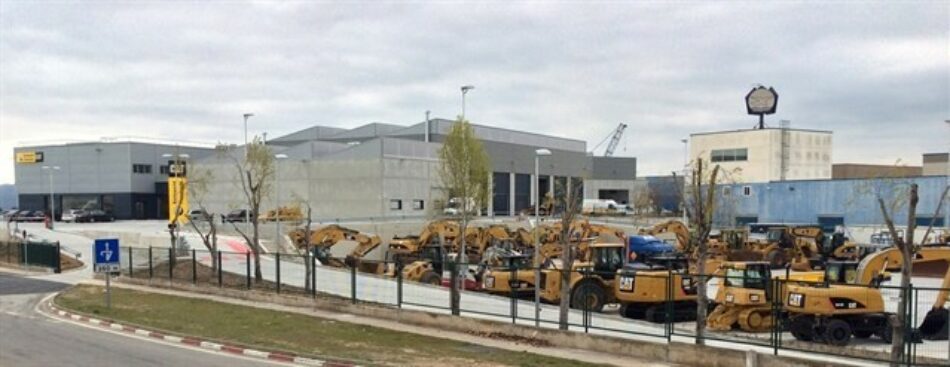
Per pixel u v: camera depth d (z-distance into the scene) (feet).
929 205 194.59
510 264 106.93
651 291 84.07
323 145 257.14
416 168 243.81
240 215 222.89
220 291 103.35
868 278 82.99
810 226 175.32
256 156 213.25
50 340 67.56
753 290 75.56
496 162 294.66
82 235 205.57
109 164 309.83
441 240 145.48
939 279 121.39
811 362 51.06
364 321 79.36
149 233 195.52
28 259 155.84
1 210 364.79
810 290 70.18
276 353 60.13
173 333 70.18
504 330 69.46
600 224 231.50
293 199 224.12
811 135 301.43
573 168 351.67
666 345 58.39
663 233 182.91
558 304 94.84
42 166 322.34
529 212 270.05
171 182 157.07
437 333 71.87
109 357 58.70
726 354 55.21
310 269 99.76
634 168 390.42
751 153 294.05
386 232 204.95
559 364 56.39
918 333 65.10
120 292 108.06
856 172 336.29
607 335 63.98
